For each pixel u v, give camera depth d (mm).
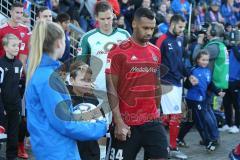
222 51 8688
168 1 13125
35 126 3828
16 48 6887
